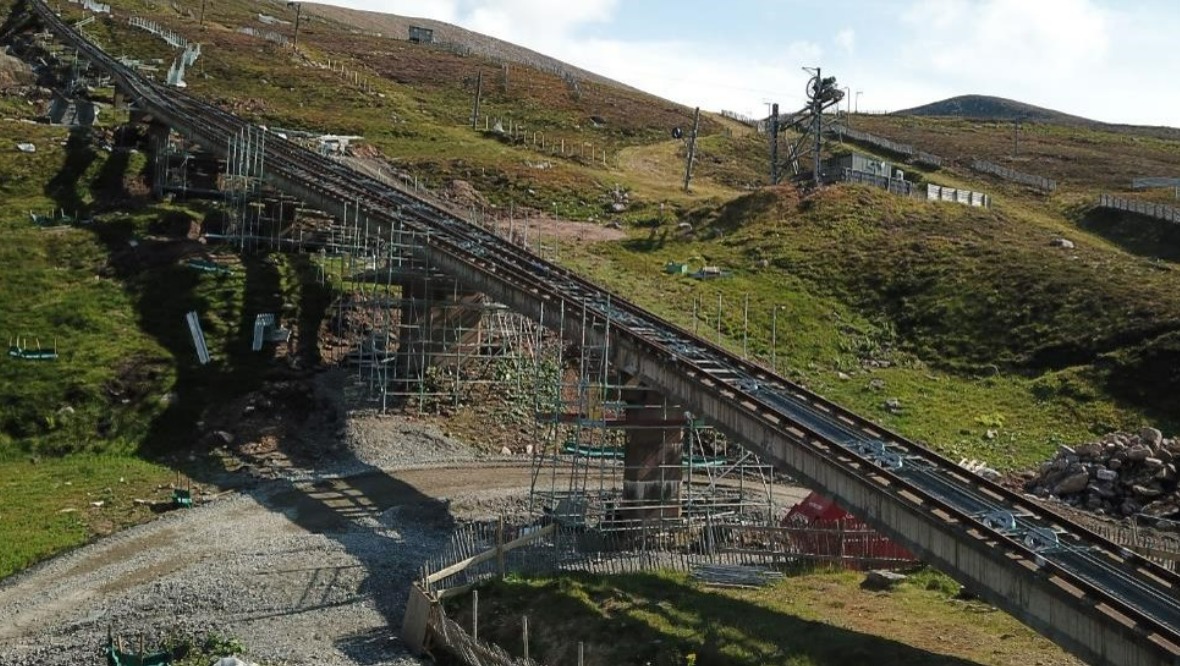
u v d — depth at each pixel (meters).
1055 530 34.59
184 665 35.62
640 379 50.91
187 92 133.62
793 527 44.94
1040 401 69.31
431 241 67.88
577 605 38.03
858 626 34.66
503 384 71.38
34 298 73.38
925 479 38.59
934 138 187.12
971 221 104.38
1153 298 77.38
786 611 36.41
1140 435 55.41
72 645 38.16
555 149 144.50
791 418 42.41
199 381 66.19
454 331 70.75
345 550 47.53
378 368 67.06
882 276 90.19
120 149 103.38
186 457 60.00
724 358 51.53
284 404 65.50
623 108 192.75
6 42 151.12
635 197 119.62
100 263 79.75
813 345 79.25
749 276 92.06
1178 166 157.38
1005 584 31.89
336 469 59.19
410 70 195.12
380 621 40.44
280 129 124.06
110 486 55.16
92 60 130.38
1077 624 29.39
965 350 78.12
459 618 39.19
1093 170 153.62
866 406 68.94
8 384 63.53
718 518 50.12
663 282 88.50
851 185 113.00
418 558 46.81
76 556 46.84
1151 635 27.28
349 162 113.69
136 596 42.47
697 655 33.34
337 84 162.75
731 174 149.62
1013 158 164.50
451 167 120.50
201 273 78.56
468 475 59.25
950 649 32.22
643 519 48.78
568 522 48.19
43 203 89.75
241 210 85.69
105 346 68.38
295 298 77.50
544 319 57.34
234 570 45.03
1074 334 75.81
